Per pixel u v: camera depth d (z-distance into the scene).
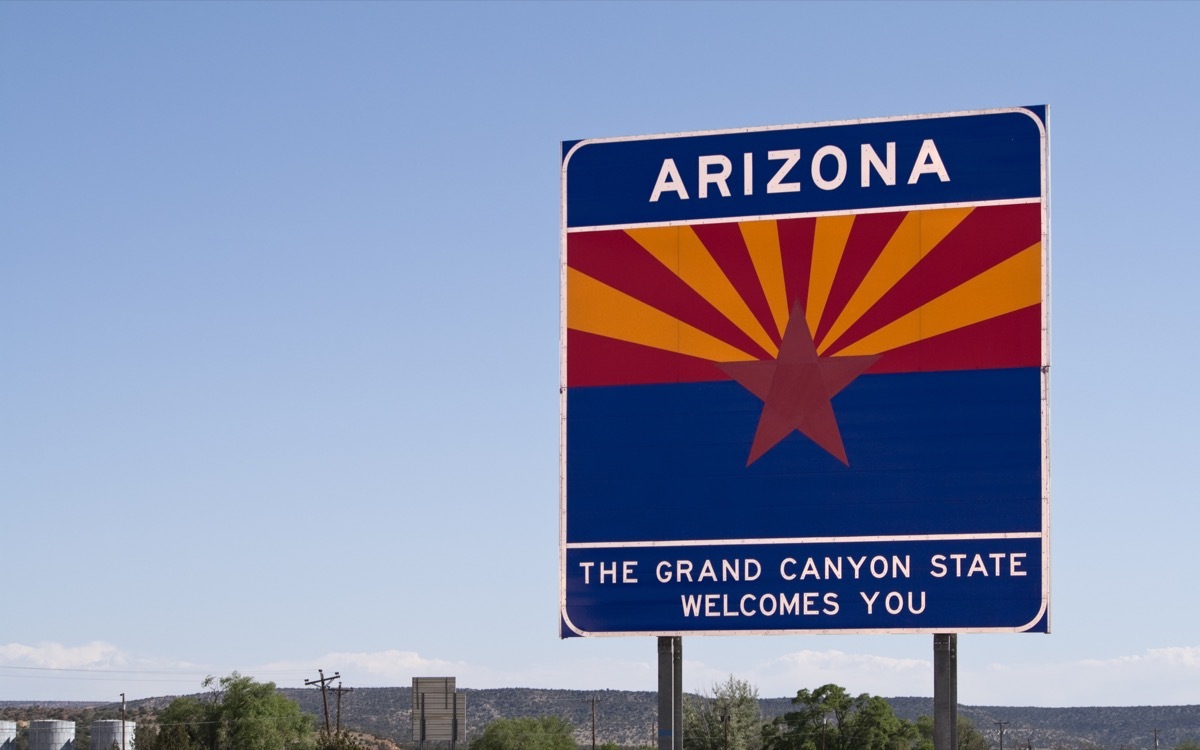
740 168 24.17
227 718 106.19
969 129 23.47
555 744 125.31
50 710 173.88
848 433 23.38
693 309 24.11
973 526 22.77
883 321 23.44
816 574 23.23
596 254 24.48
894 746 108.62
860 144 23.80
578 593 23.98
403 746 151.38
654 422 24.05
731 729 102.94
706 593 23.58
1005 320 23.02
